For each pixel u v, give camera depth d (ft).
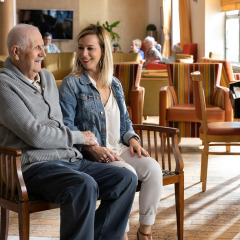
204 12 33.60
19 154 8.29
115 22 54.60
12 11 40.01
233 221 12.05
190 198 13.80
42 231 11.44
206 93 19.90
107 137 10.15
